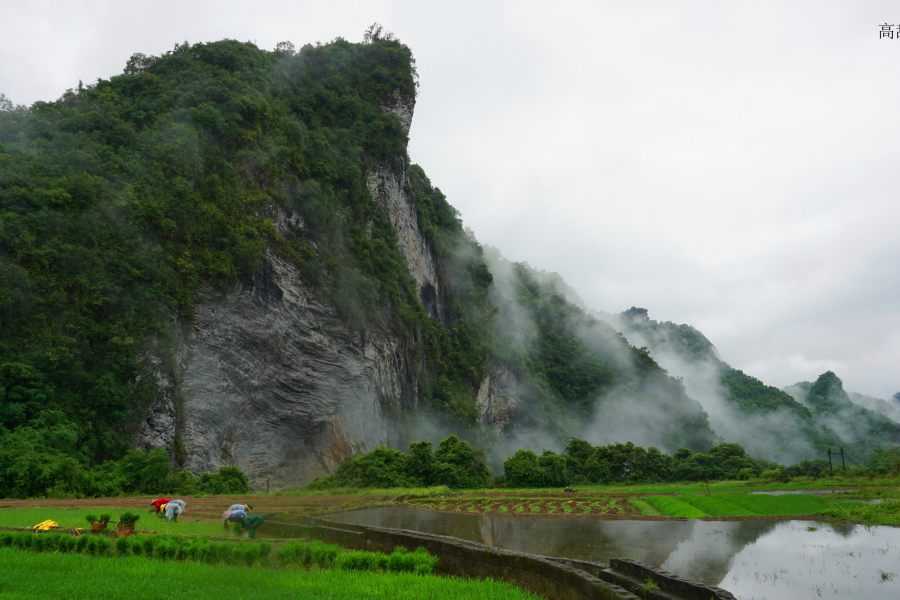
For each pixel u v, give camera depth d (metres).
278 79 91.69
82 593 9.97
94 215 56.28
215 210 64.88
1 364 45.62
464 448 55.44
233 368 62.62
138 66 81.75
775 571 14.97
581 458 60.56
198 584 10.87
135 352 53.75
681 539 20.53
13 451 37.62
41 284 50.91
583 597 9.36
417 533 14.80
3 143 59.44
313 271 72.69
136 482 43.31
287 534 18.58
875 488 41.72
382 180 99.69
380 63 110.38
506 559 11.59
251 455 64.31
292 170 78.94
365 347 78.81
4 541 15.42
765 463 71.12
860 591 12.88
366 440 76.44
